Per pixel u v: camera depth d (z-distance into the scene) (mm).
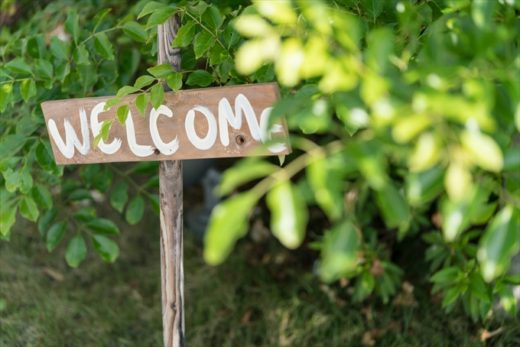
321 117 1212
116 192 2434
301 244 3584
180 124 1756
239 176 1082
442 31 1461
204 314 3188
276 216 1057
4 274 3344
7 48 2295
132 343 2969
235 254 3588
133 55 2424
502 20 1480
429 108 1087
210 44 1814
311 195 1180
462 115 1043
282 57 1188
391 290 2818
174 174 1940
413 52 1573
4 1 2865
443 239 2625
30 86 2082
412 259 3314
